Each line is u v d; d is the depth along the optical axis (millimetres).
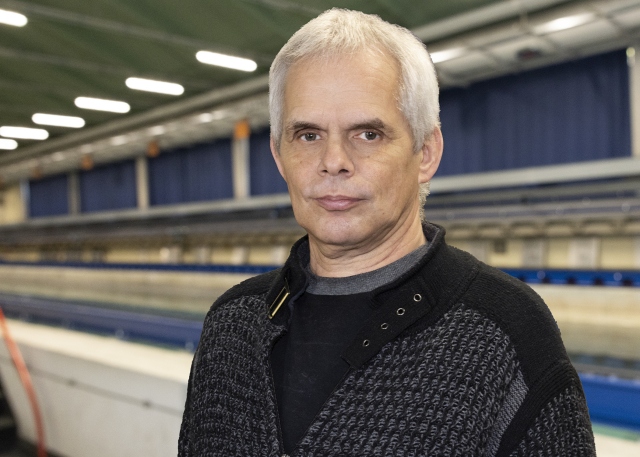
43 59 6801
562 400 729
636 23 5621
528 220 6453
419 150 859
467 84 7922
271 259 10094
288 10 5359
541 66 7258
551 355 758
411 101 811
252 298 994
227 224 9906
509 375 745
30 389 4324
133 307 8156
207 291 9000
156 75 7629
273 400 839
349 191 794
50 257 16062
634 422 2938
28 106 9375
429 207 7312
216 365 948
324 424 771
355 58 784
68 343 4301
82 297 9711
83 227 13641
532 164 7504
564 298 5250
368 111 775
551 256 6941
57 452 4203
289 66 842
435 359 755
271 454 802
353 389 778
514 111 7660
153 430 3355
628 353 4227
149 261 12680
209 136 11359
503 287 821
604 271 6148
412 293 791
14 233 16531
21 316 7078
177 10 5387
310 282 912
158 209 11508
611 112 6785
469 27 5637
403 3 5246
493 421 729
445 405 731
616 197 5773
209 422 924
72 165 14523
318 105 789
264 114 8789
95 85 8094
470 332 764
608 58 6770
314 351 851
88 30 5895
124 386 3525
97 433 3768
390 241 870
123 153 12938
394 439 736
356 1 5152
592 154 6953
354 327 835
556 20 5227
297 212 862
